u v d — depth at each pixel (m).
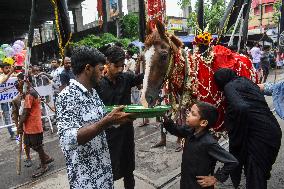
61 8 4.75
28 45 4.80
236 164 2.68
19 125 4.86
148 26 3.24
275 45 21.91
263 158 3.09
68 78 6.39
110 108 2.49
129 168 3.50
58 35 4.85
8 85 7.13
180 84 3.38
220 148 2.76
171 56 3.19
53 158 5.49
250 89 3.19
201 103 2.82
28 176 4.96
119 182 4.48
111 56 3.17
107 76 3.29
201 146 2.82
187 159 2.93
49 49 25.78
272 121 3.13
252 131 3.11
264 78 13.62
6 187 4.61
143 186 4.32
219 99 3.57
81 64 2.12
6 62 7.23
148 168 4.89
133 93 8.25
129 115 2.03
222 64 3.59
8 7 25.95
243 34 7.01
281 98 3.36
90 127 1.95
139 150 5.74
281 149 5.50
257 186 3.09
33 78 7.74
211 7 13.19
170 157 5.30
